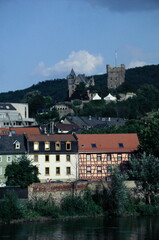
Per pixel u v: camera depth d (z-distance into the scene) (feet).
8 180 429.79
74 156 476.54
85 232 360.69
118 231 364.38
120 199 410.93
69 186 420.36
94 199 421.59
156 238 345.92
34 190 412.98
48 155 470.39
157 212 415.85
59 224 384.88
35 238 345.51
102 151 482.28
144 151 469.57
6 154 460.14
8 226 378.12
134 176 432.66
